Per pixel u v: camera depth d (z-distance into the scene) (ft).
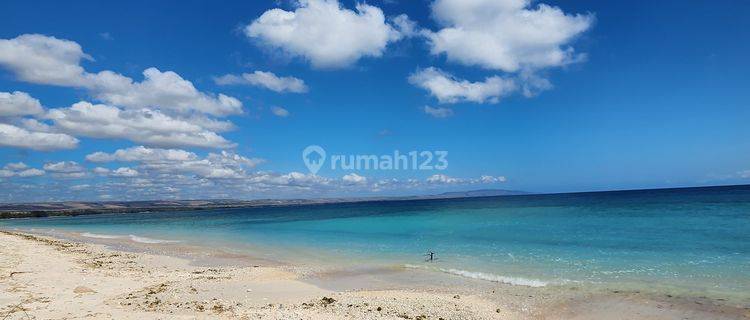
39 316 35.96
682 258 70.74
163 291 51.26
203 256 92.94
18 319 34.81
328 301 48.85
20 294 44.24
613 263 69.26
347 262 80.02
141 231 185.78
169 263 82.43
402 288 57.93
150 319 36.35
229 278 63.82
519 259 76.59
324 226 181.57
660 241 89.92
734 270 60.75
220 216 369.91
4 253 78.69
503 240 103.91
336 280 63.57
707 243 84.43
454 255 84.12
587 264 69.46
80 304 41.50
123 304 42.93
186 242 126.72
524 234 114.52
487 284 58.75
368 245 106.52
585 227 125.29
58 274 58.54
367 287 58.90
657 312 44.37
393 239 118.01
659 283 55.36
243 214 410.93
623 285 55.06
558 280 59.31
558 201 366.84
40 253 83.66
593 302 48.55
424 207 371.15
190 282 58.49
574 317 44.09
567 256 77.46
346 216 268.41
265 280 63.00
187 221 280.92
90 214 611.88
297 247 107.14
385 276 66.03
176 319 36.88
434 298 51.16
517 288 55.77
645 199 306.76
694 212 161.38
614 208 210.79
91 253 93.61
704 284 54.08
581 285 56.03
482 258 79.36
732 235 94.02
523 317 44.32
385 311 44.52
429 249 93.97
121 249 108.47
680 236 96.07
